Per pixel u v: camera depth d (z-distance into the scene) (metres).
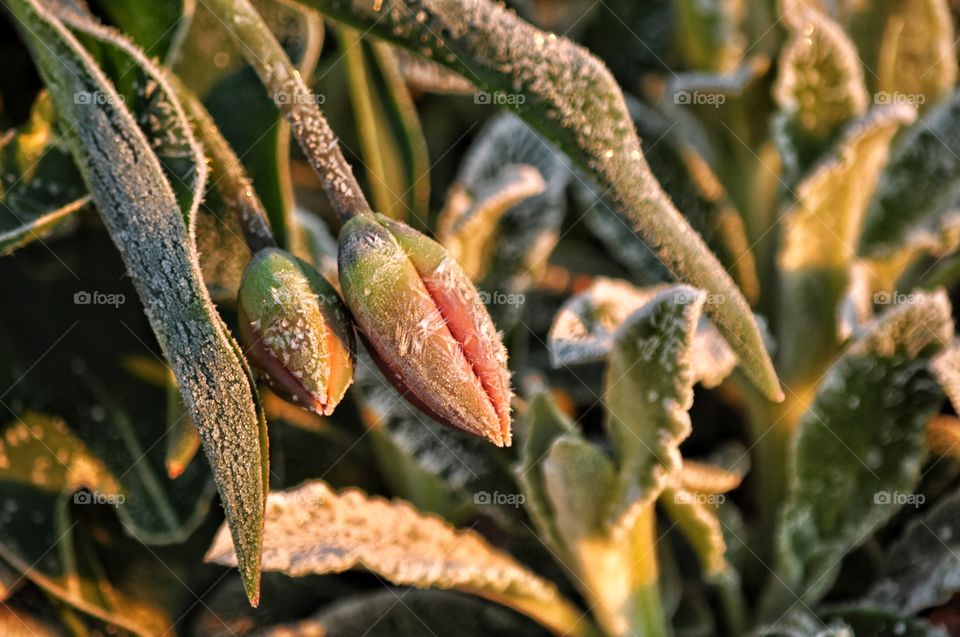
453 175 0.87
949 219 0.71
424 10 0.56
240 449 0.54
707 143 0.78
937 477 0.71
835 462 0.69
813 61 0.70
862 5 0.75
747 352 0.57
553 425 0.66
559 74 0.56
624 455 0.65
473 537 0.66
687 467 0.68
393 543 0.65
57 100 0.58
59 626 0.70
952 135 0.72
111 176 0.56
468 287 0.56
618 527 0.65
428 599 0.70
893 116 0.68
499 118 0.76
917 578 0.69
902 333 0.67
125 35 0.62
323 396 0.55
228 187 0.58
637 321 0.62
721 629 0.71
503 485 0.70
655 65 0.87
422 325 0.55
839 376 0.68
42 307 0.68
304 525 0.64
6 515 0.68
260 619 0.71
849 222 0.69
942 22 0.74
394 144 0.68
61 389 0.68
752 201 0.73
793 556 0.69
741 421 0.78
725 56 0.76
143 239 0.56
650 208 0.57
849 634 0.66
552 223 0.73
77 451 0.68
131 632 0.69
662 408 0.63
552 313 0.81
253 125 0.61
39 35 0.56
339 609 0.70
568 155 0.57
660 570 0.70
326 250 0.72
